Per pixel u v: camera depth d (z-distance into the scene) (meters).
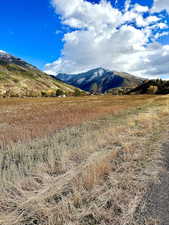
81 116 13.05
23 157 4.90
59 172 4.05
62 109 20.78
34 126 9.76
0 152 5.59
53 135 7.54
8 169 3.88
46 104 33.19
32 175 3.88
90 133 7.38
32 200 2.92
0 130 8.97
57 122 10.74
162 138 6.47
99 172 3.68
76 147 5.51
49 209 2.66
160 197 2.94
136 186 3.28
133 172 3.84
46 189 3.24
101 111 16.30
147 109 16.66
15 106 28.92
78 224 2.42
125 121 10.02
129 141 6.09
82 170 3.87
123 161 4.45
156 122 9.56
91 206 2.73
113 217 2.53
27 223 2.48
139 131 7.51
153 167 4.06
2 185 3.26
